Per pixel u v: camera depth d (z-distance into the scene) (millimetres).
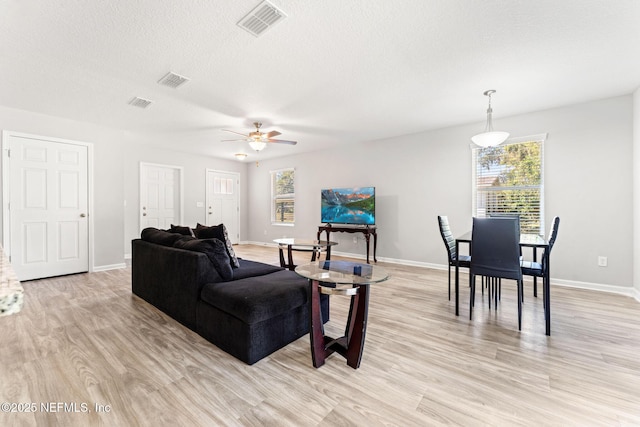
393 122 4324
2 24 1983
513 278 2408
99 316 2629
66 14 1896
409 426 1330
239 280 2391
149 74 2768
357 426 1330
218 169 7355
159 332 2309
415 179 4961
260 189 7801
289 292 2104
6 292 540
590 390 1593
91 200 4340
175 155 6465
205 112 3850
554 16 1947
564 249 3689
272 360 1916
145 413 1400
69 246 4164
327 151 6270
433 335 2285
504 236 2426
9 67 2604
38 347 2037
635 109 3213
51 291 3387
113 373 1731
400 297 3244
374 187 5320
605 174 3443
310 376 1731
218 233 2760
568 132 3646
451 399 1521
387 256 5348
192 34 2141
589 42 2244
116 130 4613
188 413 1405
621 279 3365
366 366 1844
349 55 2451
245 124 4402
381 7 1861
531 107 3699
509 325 2469
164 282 2682
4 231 3623
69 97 3320
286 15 1934
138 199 5871
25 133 3758
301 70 2703
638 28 2061
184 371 1766
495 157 4199
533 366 1834
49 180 3971
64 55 2412
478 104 3588
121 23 2000
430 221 4805
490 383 1660
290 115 3988
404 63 2584
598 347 2076
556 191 3732
